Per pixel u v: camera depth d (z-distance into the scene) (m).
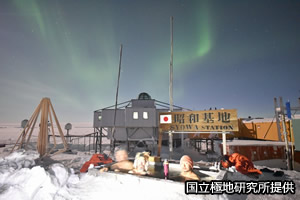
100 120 26.98
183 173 6.32
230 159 7.84
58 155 16.39
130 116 25.88
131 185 5.29
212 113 9.91
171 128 10.89
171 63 14.70
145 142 27.80
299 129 9.76
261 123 21.08
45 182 5.32
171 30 15.30
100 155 9.30
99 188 5.40
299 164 10.07
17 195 4.85
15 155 9.77
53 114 15.94
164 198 4.51
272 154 11.96
